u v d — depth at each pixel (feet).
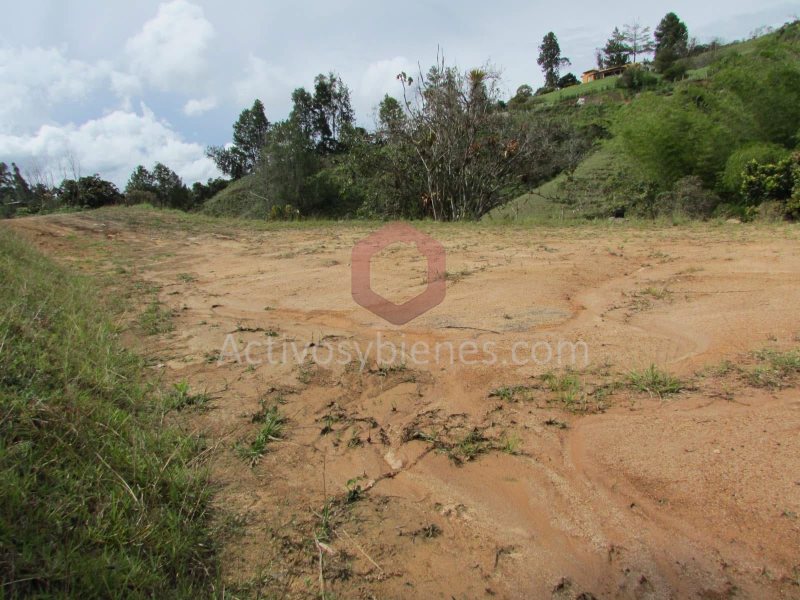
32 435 5.98
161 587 4.52
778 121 37.17
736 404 7.30
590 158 67.00
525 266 17.80
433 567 4.88
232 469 6.40
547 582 4.66
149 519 5.20
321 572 4.82
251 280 18.08
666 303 12.53
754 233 22.80
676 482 5.76
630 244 21.63
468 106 43.11
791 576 4.50
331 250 24.40
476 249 22.20
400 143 45.68
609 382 8.31
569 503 5.63
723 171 37.37
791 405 7.13
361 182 50.65
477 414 7.61
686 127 39.47
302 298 15.07
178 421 7.47
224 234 31.91
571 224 31.68
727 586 4.48
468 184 45.65
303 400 8.29
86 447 6.10
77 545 4.64
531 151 45.65
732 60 47.83
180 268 20.94
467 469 6.33
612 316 11.84
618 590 4.54
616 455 6.35
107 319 12.17
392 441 7.04
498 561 4.93
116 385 8.13
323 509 5.67
